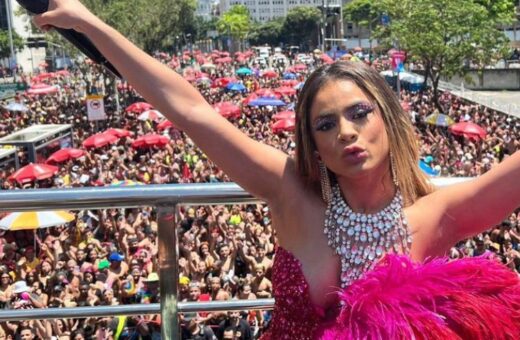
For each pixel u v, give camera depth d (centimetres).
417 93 4534
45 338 716
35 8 199
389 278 179
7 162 2380
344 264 193
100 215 1380
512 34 7556
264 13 16950
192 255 1044
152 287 880
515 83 5509
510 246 970
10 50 9100
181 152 2564
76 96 5341
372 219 195
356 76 194
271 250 1029
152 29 5006
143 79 202
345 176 197
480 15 4041
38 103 4831
